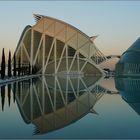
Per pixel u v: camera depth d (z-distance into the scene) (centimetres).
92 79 8912
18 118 1928
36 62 13888
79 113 2164
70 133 1498
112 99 3139
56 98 3212
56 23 13650
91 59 14112
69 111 2264
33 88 4538
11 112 2183
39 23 13625
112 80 8206
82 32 13825
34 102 2823
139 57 13162
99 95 3606
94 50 14150
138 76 12569
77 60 14075
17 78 7531
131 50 13438
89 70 14200
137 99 3139
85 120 1870
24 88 4506
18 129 1593
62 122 1806
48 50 13988
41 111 2259
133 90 4388
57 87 4931
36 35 13875
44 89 4409
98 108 2434
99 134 1474
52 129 1596
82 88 4781
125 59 13525
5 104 2633
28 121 1831
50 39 13925
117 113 2150
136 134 1469
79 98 3241
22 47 13825
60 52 14062
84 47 14062
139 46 13325
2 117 1967
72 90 4366
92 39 14025
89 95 3600
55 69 14000
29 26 13725
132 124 1731
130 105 2623
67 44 13925
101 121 1836
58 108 2430
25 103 2742
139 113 2147
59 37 13900
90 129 1595
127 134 1469
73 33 13875
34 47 13888
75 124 1739
